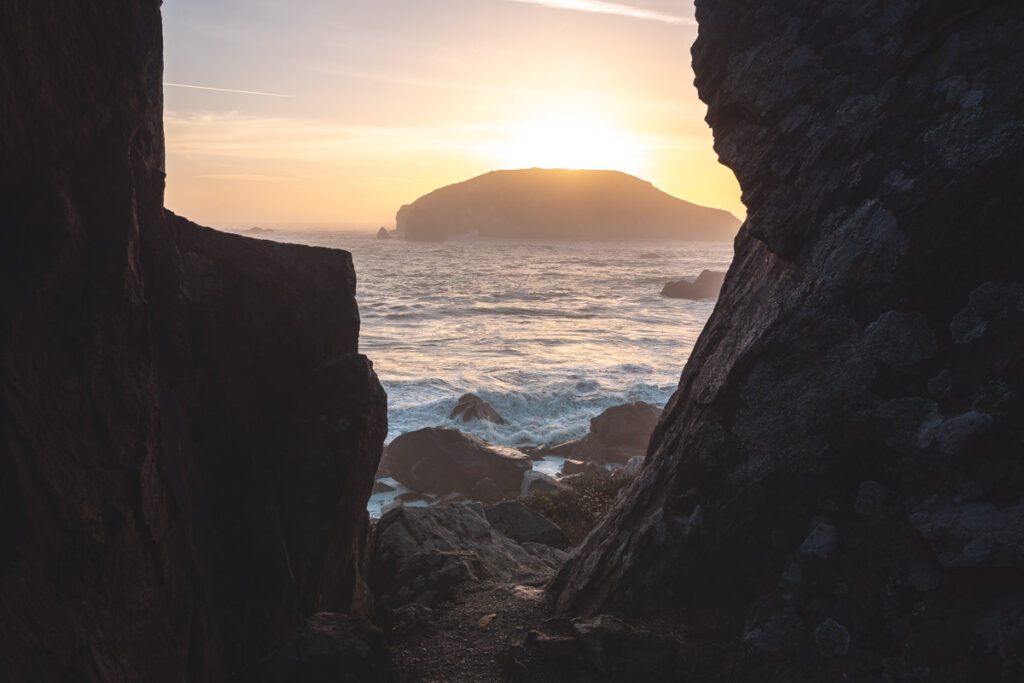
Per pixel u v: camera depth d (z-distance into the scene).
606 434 22.16
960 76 3.90
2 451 2.73
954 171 3.82
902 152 4.02
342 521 4.95
